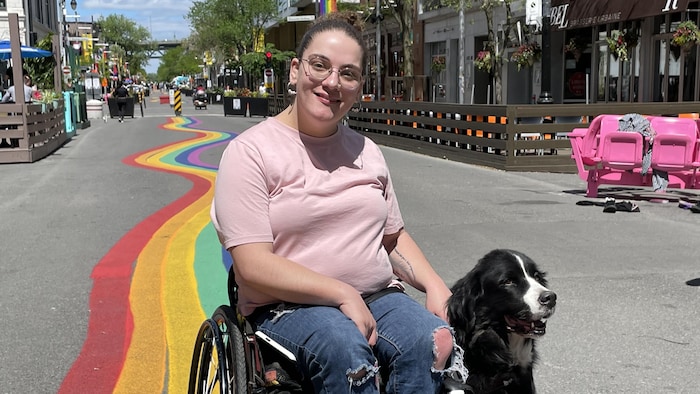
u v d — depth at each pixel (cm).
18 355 479
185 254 757
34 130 1766
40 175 1437
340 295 274
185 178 1363
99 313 566
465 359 321
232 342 276
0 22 4244
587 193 1069
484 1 2588
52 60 2689
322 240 294
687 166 971
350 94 301
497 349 317
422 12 3850
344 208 296
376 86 3778
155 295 613
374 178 312
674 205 1031
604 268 679
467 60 3338
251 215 286
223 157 299
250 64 4875
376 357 279
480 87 3300
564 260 707
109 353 483
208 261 728
